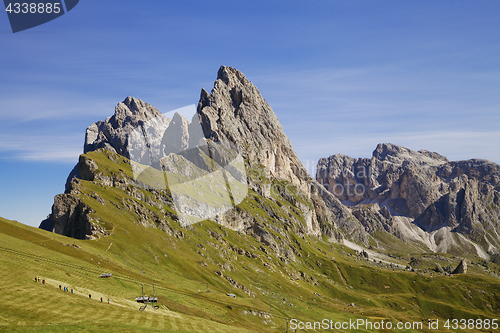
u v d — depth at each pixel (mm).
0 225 170625
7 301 85312
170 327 99250
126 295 129125
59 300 95375
